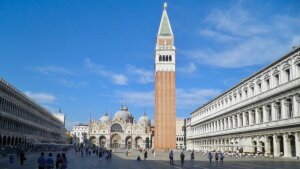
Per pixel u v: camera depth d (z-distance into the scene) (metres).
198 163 75.88
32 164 67.25
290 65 90.00
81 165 70.06
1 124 112.12
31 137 159.38
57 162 42.94
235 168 57.66
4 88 113.12
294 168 54.75
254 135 112.38
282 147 96.06
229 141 138.50
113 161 87.00
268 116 103.25
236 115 131.50
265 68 104.50
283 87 93.12
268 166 60.72
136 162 82.75
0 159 84.19
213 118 163.62
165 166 67.00
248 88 119.69
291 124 87.06
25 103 146.62
